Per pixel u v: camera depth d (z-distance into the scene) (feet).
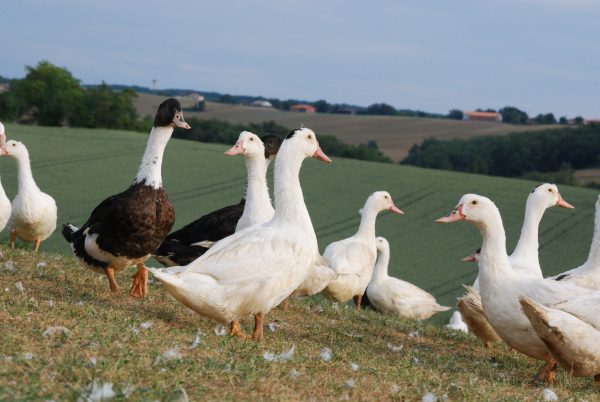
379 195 52.60
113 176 152.05
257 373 20.98
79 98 252.42
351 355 27.61
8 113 248.52
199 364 20.83
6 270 36.40
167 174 155.74
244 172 160.97
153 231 34.27
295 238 28.68
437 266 113.70
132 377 18.57
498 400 23.11
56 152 170.81
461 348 36.45
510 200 147.54
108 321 25.61
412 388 22.90
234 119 264.72
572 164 206.90
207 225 41.39
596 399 26.43
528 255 40.27
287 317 36.96
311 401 19.54
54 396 16.78
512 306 28.55
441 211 140.87
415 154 215.72
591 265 36.14
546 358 28.76
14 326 22.65
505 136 223.92
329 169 167.84
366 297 59.98
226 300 26.96
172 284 26.03
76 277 37.58
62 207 127.75
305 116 277.23
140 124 260.83
